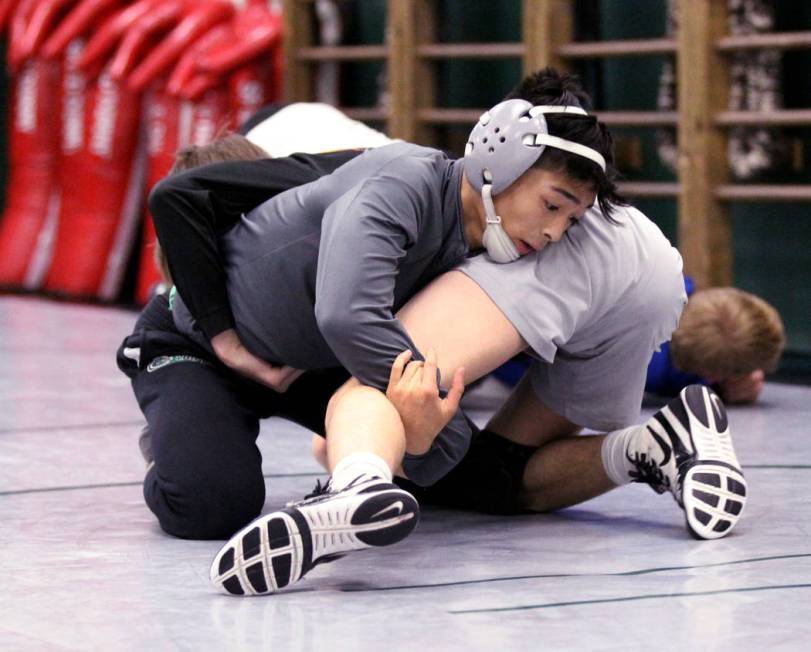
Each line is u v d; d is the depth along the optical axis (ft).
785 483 25.30
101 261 60.39
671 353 33.76
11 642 16.40
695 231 44.06
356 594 18.13
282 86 55.42
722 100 43.93
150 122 57.82
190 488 21.22
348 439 18.44
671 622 16.85
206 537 21.52
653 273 21.31
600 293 20.90
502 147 19.51
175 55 55.72
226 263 21.33
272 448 29.76
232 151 23.09
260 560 17.66
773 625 16.75
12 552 20.76
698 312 33.53
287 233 20.66
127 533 21.99
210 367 22.85
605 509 23.50
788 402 35.70
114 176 59.93
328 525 17.52
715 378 33.91
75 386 38.63
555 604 17.61
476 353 20.35
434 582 18.71
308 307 20.54
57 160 62.59
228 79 55.42
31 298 61.31
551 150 19.43
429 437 19.53
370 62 55.98
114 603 17.92
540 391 22.56
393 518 17.38
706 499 20.90
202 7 55.88
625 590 18.25
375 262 19.19
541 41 47.47
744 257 47.09
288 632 16.57
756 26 43.70
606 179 19.86
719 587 18.38
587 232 20.86
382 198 19.45
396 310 20.94
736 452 28.60
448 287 20.59
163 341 23.16
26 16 61.82
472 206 20.27
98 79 59.41
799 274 45.88
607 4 49.01
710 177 43.98
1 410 34.68
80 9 59.93
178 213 20.90
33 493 25.14
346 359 19.42
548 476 22.76
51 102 62.03
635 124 46.75
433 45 51.96
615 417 22.45
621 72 48.91
